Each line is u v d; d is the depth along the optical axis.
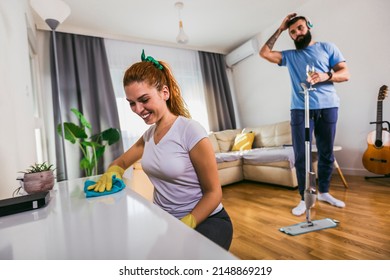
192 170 0.72
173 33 3.40
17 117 1.22
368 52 2.54
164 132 0.75
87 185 0.70
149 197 1.36
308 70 1.58
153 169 0.74
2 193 0.94
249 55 3.96
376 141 2.37
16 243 0.33
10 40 1.23
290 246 1.37
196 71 4.02
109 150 3.03
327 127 1.83
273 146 3.32
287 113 3.53
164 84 0.76
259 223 1.75
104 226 0.37
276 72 3.62
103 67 3.12
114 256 0.27
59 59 2.85
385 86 2.35
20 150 1.22
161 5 2.66
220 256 0.26
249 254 1.33
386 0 2.38
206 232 0.62
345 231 1.47
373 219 1.60
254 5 2.91
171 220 0.37
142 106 0.71
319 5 2.89
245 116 4.30
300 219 1.74
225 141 3.79
